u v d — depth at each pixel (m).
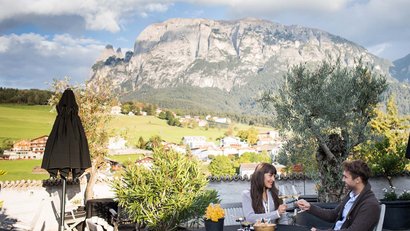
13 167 29.36
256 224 3.70
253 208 4.35
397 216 8.04
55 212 8.85
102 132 14.66
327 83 9.41
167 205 7.34
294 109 9.24
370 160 13.23
